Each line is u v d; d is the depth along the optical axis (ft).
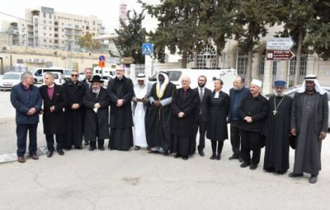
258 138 21.81
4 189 17.61
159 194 17.28
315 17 56.80
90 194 17.12
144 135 26.68
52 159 23.36
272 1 57.82
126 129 26.40
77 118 26.04
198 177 20.18
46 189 17.70
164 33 72.13
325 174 21.35
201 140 25.61
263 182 19.56
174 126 24.43
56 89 23.80
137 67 95.66
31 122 22.44
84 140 28.22
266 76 77.10
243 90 23.95
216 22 67.31
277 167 20.86
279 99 21.03
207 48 86.89
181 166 22.44
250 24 64.03
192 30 69.62
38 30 321.93
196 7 72.13
